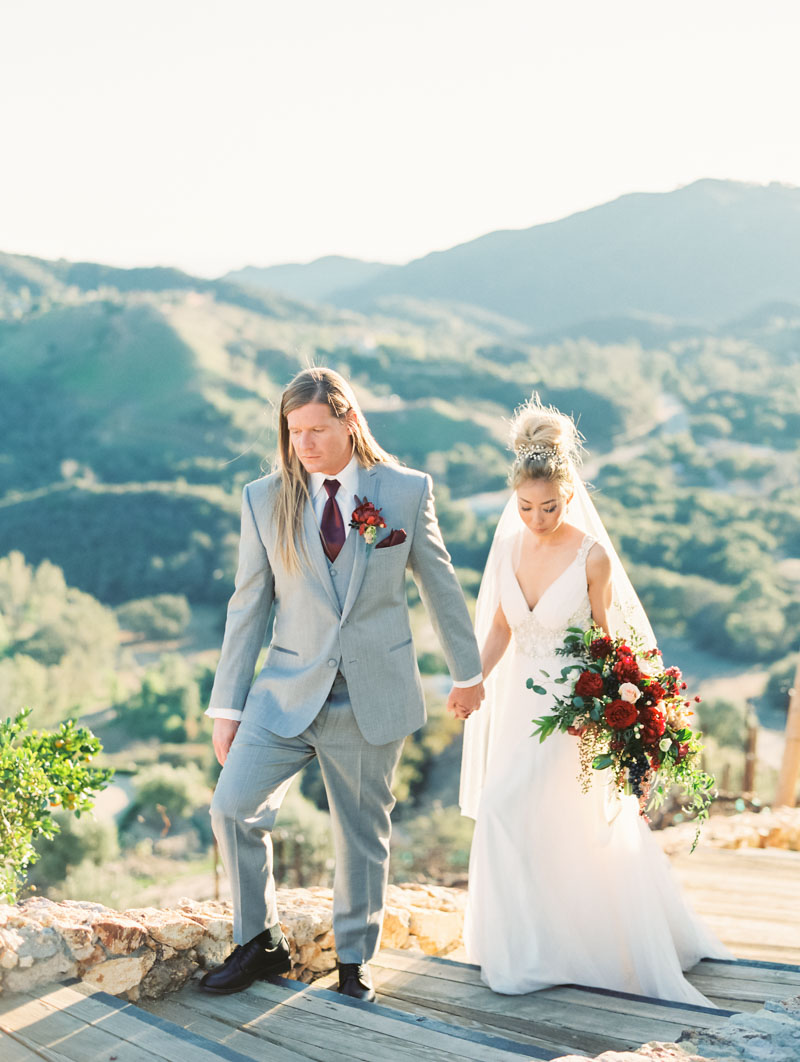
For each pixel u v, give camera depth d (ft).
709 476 327.26
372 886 9.77
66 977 8.31
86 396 410.93
